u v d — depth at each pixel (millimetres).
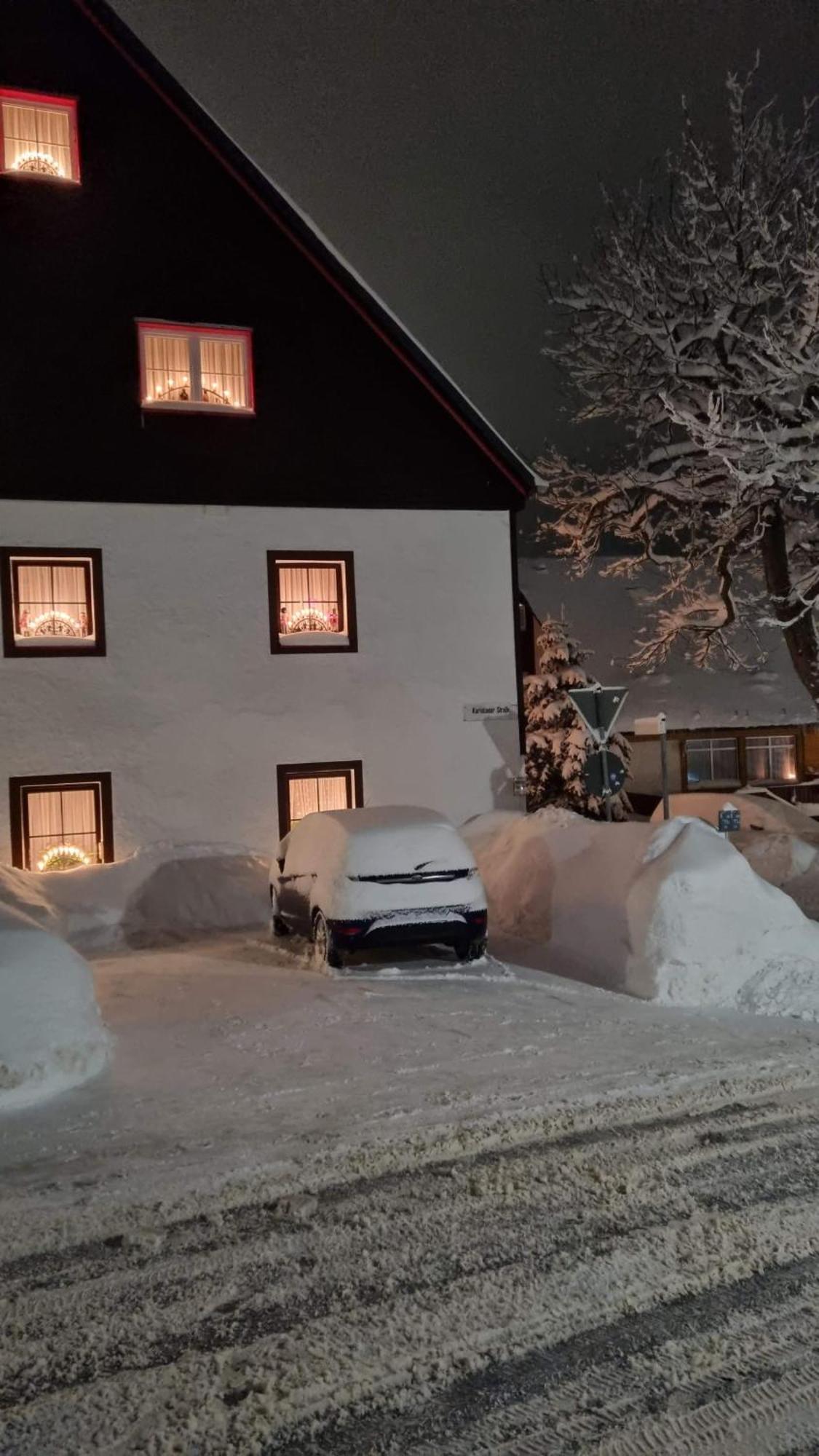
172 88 17172
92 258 16891
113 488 16734
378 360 18422
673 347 22297
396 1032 8789
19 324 16453
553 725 28984
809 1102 7008
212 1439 3629
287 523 17750
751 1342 4156
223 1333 4293
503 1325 4305
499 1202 5484
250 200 17797
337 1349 4156
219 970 11859
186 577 17109
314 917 12016
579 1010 9539
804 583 21516
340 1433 3658
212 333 17453
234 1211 5426
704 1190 5605
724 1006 9781
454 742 18531
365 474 18234
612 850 11703
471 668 18703
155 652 16875
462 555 18750
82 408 16672
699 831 10859
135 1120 6770
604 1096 7102
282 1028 8992
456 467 18781
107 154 17094
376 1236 5121
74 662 16453
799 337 20828
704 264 22016
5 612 16125
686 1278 4656
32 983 7805
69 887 15305
